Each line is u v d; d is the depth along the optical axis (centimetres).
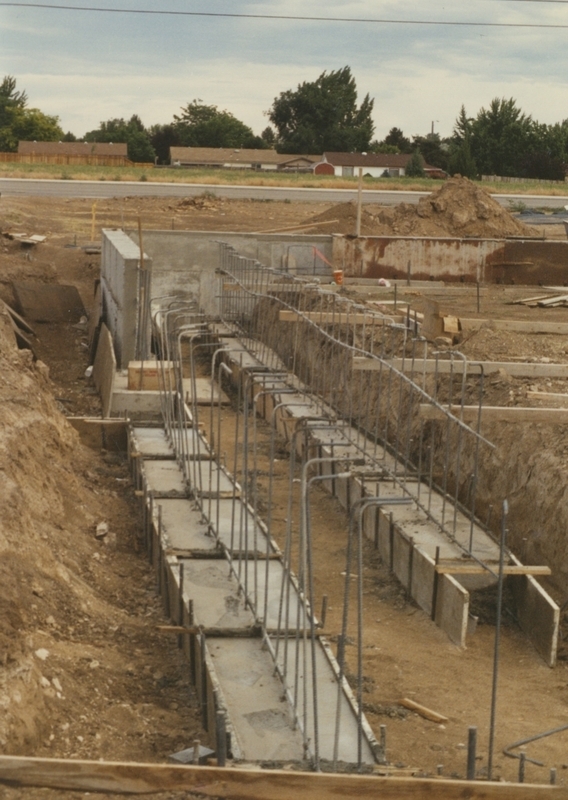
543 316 2214
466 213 3300
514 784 580
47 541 1066
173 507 1284
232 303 2453
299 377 2041
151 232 2506
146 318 1939
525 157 7869
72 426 1611
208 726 795
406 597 1195
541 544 1154
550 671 1016
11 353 1535
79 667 828
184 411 1549
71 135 10806
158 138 10762
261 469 1645
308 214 4181
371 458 1326
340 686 696
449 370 1459
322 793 575
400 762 806
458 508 1309
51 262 2903
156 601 1103
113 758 705
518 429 1283
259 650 904
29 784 558
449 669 1010
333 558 1312
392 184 5919
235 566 1097
